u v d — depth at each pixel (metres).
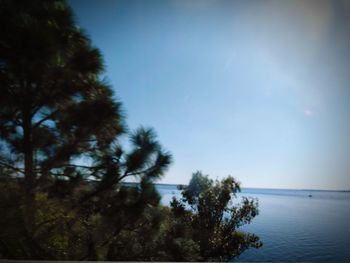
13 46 2.63
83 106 3.29
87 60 3.32
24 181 3.01
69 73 3.22
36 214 3.09
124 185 3.54
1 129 3.04
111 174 3.37
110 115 3.27
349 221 46.72
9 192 2.90
